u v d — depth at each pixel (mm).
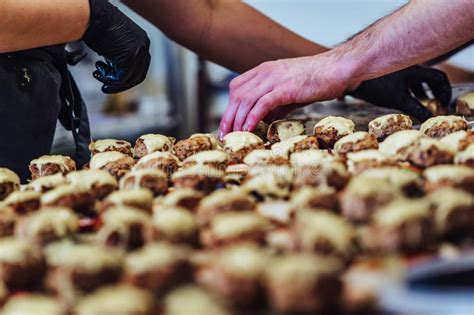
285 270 525
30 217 680
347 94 1230
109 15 1084
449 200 630
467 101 1162
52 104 1139
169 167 857
